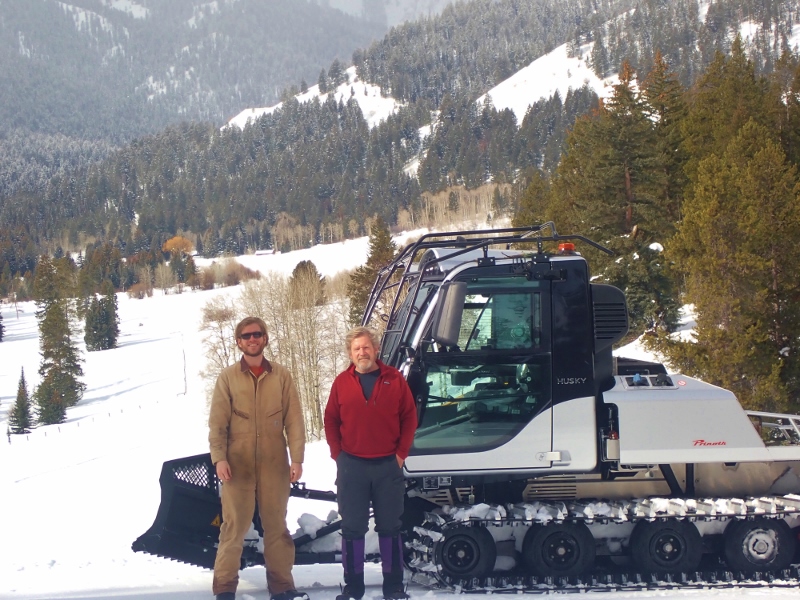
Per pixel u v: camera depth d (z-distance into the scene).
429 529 6.58
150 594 6.55
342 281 67.94
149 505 19.41
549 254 7.02
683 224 21.28
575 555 6.53
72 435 60.94
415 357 6.67
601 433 6.75
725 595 6.25
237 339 6.17
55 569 7.84
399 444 6.03
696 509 6.58
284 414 6.26
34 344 119.62
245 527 6.12
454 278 6.61
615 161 35.16
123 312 136.50
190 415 61.41
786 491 7.04
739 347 18.45
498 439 6.60
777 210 19.34
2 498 26.41
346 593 6.09
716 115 40.53
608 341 6.93
